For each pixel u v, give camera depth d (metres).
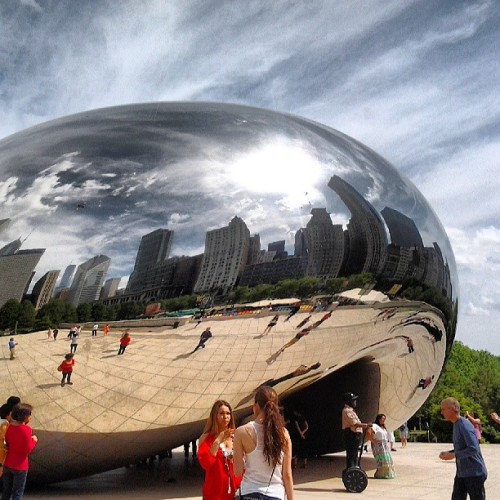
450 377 60.34
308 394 8.27
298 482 8.03
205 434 4.30
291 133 6.95
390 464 8.80
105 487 7.35
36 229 6.01
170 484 7.61
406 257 7.17
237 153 6.38
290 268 6.10
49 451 6.47
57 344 5.89
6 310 5.89
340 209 6.59
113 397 5.96
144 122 6.64
